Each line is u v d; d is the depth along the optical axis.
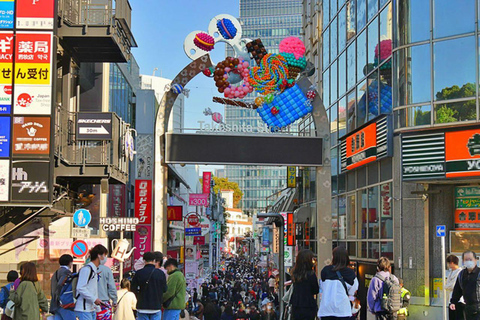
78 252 16.22
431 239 19.47
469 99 18.58
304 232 37.41
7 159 15.87
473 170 18.19
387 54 21.86
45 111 16.03
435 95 19.30
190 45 20.08
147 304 10.23
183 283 11.05
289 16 178.25
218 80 20.00
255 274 71.69
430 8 19.64
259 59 20.39
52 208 17.00
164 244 19.83
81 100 23.52
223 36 20.16
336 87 29.97
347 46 27.75
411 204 19.91
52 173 15.92
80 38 17.75
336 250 8.10
